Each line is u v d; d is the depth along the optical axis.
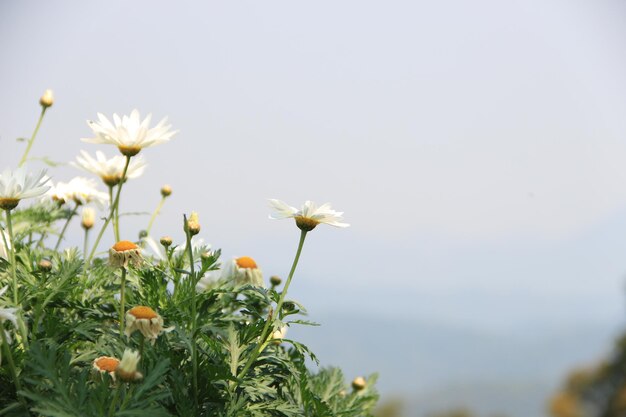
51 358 1.05
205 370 1.11
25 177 1.10
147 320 1.05
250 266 1.24
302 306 1.15
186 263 1.23
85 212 1.28
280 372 1.16
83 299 1.20
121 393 1.06
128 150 1.18
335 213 1.11
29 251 1.21
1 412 1.05
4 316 1.05
